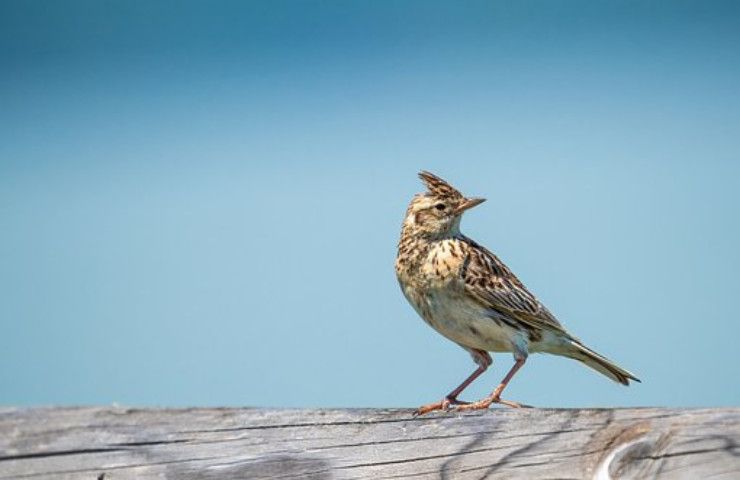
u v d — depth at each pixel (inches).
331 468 387.9
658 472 398.3
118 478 354.0
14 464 339.9
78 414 351.9
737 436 401.4
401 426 400.5
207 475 368.5
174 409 367.6
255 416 380.2
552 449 403.9
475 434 405.1
